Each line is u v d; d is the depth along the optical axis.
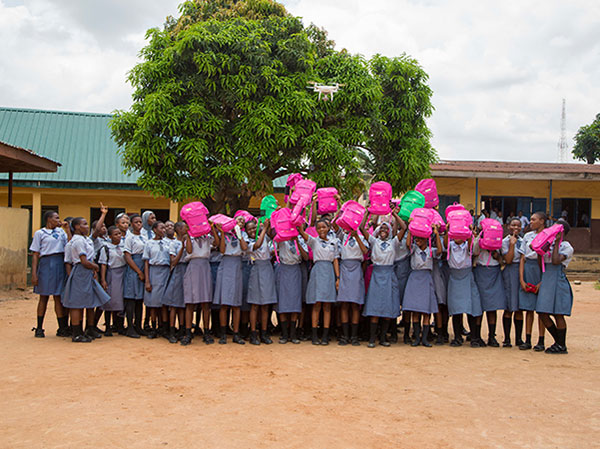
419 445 3.83
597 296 14.44
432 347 7.50
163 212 20.97
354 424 4.22
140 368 5.86
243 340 7.49
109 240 7.79
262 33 11.97
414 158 12.54
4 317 9.51
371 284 7.46
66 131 21.42
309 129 11.63
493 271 7.48
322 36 16.23
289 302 7.45
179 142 11.23
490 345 7.64
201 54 10.95
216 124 11.23
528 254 7.26
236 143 11.34
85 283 7.12
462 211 7.54
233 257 7.39
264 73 11.20
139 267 7.71
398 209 7.96
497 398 5.01
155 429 4.03
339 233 8.00
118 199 20.47
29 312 10.18
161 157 11.41
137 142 11.11
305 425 4.17
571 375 5.93
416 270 7.52
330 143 11.32
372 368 6.11
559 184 22.03
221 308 7.45
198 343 7.41
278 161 12.08
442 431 4.11
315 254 7.52
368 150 13.07
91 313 7.53
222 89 11.43
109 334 7.74
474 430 4.16
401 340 8.13
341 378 5.61
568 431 4.17
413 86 13.15
